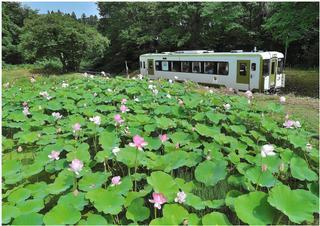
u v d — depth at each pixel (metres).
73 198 3.98
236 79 18.33
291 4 18.66
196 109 8.70
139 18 40.69
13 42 49.12
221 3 27.86
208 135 6.17
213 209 4.23
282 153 5.38
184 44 35.44
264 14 31.20
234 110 8.41
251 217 3.52
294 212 3.54
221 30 31.66
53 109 8.84
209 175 4.59
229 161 5.35
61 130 7.07
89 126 6.87
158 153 5.89
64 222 3.53
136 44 41.88
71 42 34.09
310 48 31.02
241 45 33.47
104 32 47.16
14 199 4.16
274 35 23.02
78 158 5.15
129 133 6.30
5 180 4.74
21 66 41.91
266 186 4.20
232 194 4.15
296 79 23.89
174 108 8.24
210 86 20.25
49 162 5.31
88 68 47.88
